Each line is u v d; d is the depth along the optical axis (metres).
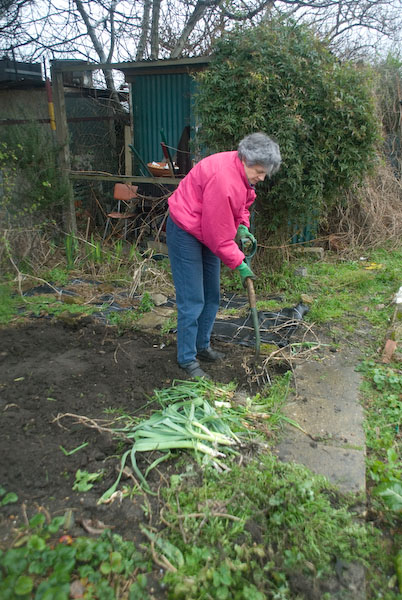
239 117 4.78
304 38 4.90
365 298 4.88
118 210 6.92
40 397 2.75
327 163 5.06
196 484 2.14
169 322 4.07
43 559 1.68
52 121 6.13
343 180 5.34
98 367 3.18
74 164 7.17
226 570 1.69
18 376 3.00
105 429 2.44
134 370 3.17
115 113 7.77
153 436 2.40
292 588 1.69
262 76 4.65
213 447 2.37
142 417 2.63
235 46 4.79
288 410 2.79
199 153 5.42
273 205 5.27
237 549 1.79
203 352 3.43
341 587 1.72
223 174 2.68
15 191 5.63
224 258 2.92
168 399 2.77
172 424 2.46
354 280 5.31
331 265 6.16
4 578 1.61
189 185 2.88
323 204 5.54
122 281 5.31
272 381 3.13
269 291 5.14
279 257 5.60
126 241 6.74
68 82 7.25
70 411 2.64
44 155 5.76
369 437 2.58
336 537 1.89
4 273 5.09
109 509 1.99
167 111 7.12
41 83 7.47
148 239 6.75
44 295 4.81
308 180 5.09
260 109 4.70
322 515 1.97
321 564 1.78
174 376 3.09
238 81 4.73
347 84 4.93
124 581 1.69
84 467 2.22
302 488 2.05
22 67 7.69
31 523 1.83
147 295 4.61
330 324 4.16
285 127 4.71
